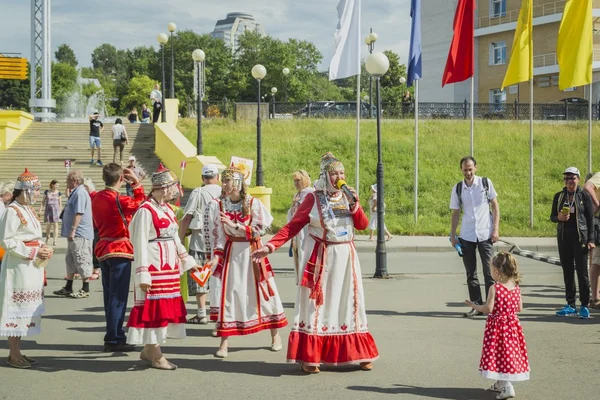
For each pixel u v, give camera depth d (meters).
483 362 6.15
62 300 11.45
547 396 6.22
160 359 7.21
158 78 98.69
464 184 10.41
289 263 16.78
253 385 6.57
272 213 24.14
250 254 7.76
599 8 47.56
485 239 10.21
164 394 6.29
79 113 105.50
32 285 7.22
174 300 7.20
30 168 25.50
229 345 8.32
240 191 7.71
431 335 8.72
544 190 27.91
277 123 35.47
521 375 6.06
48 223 19.30
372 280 14.02
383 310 10.53
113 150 28.55
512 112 40.56
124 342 8.08
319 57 98.38
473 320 9.74
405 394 6.28
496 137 33.59
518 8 51.59
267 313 7.89
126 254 7.99
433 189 27.62
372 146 31.70
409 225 23.61
